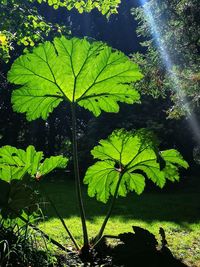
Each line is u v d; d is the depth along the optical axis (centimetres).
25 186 440
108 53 489
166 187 1391
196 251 603
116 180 556
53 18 2091
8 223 455
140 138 487
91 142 1547
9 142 2328
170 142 1499
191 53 1062
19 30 767
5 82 2017
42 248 422
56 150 2688
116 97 523
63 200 1090
